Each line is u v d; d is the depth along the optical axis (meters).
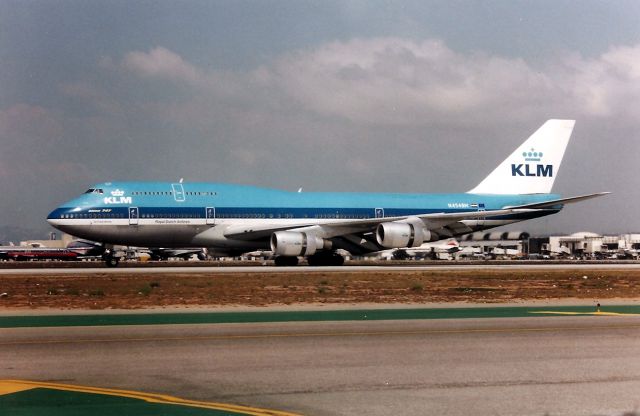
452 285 111.12
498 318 68.25
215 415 32.66
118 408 33.81
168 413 32.97
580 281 121.44
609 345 51.50
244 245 164.50
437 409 34.06
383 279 121.50
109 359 45.78
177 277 122.00
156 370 42.47
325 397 36.22
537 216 188.75
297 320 66.25
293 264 171.38
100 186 155.62
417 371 42.34
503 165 190.88
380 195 177.38
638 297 93.81
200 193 160.25
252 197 164.25
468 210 182.12
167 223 155.75
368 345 51.34
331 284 109.94
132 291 96.00
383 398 36.06
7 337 54.78
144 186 158.00
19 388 37.94
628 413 33.53
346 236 160.62
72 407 33.94
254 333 57.12
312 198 169.75
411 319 67.31
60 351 48.59
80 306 79.12
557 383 39.38
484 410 33.94
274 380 39.91
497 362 45.12
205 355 47.19
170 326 61.53
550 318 68.19
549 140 194.00
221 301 84.50
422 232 159.50
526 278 127.62
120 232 153.50
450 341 53.19
